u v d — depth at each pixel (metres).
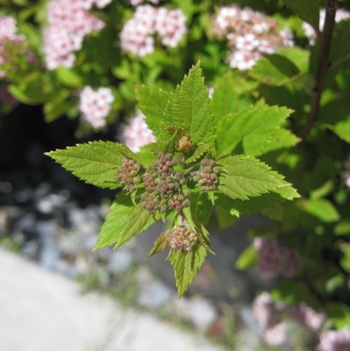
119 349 0.59
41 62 0.55
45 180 0.82
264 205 0.27
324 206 0.41
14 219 0.74
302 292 0.50
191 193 0.28
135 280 0.65
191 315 0.62
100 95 0.46
